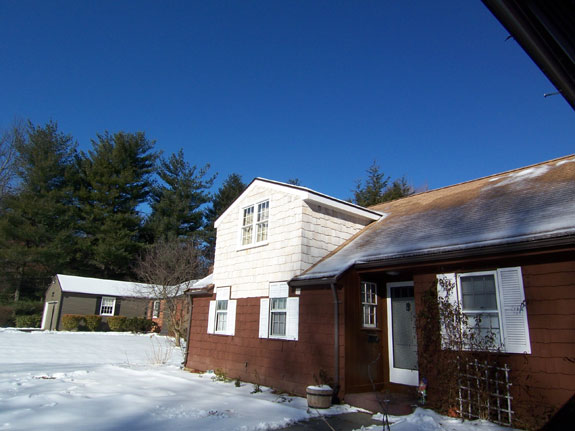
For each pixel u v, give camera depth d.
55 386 9.34
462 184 13.36
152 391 9.19
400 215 12.42
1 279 35.50
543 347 6.31
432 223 10.05
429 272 8.15
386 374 9.54
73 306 32.22
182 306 23.41
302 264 10.54
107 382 10.21
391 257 8.54
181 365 14.55
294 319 10.17
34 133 38.97
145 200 41.31
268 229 11.92
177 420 6.64
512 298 6.82
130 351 19.78
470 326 7.38
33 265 36.62
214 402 8.25
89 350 19.50
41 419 6.38
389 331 9.77
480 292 7.42
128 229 38.97
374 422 7.06
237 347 11.91
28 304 35.69
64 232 36.09
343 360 8.67
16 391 8.69
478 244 7.15
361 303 9.48
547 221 6.98
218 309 13.41
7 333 26.03
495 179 12.27
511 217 8.12
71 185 39.06
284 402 8.72
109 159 40.38
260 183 12.70
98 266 38.44
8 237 34.97
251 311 11.77
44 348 19.33
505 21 2.33
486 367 6.70
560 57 2.51
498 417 6.47
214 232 39.75
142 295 32.00
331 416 7.45
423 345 7.90
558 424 5.93
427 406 7.57
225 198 42.62
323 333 9.28
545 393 6.14
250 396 9.24
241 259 12.78
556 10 2.17
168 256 28.89
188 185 40.84
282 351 10.29
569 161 11.00
